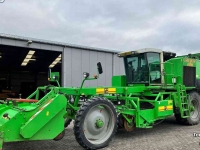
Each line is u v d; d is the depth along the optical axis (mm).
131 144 5160
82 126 4539
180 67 7367
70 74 14344
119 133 6336
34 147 4855
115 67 16875
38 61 23047
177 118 7527
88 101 4719
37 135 3998
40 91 6141
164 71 7266
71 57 14438
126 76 7641
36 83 28875
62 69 14023
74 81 14500
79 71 14789
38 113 3945
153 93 6875
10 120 3715
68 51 14289
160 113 6156
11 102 4785
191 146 4984
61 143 5195
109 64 16516
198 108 7824
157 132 6477
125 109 5504
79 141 4527
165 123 7969
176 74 7441
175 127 7234
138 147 4918
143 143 5246
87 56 15266
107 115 5133
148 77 6879
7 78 26750
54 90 5102
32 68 27375
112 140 5527
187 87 7426
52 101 4129
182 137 5844
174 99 6910
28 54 18781
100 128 4906
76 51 14695
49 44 13375
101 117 4949
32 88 28375
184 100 7195
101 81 15938
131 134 6215
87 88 5164
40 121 3957
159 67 7223
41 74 30094
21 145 4996
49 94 4633
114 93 5691
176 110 6941
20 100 4699
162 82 7176
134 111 5676
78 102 5445
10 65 24828
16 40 12070
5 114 3824
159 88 6727
